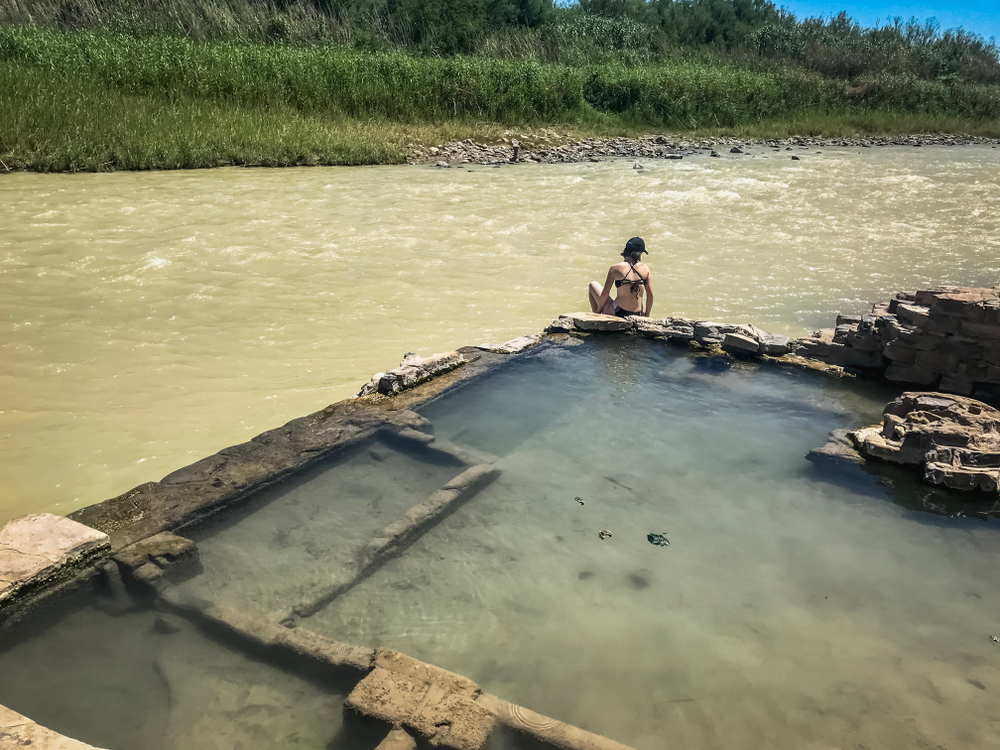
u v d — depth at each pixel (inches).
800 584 123.8
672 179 611.2
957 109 1188.5
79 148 526.3
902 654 108.3
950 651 109.2
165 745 91.6
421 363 197.6
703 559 129.8
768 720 96.0
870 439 164.7
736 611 116.9
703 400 195.2
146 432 185.9
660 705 98.0
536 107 878.4
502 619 114.0
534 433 174.7
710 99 984.3
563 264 355.3
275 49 815.1
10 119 533.0
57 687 100.3
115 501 134.9
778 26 1498.5
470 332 263.3
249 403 203.6
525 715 92.6
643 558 129.5
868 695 100.5
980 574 127.8
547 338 234.8
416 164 653.9
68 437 182.5
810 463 163.9
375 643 108.3
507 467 158.7
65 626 111.6
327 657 102.1
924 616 116.7
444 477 153.8
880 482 156.9
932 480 153.9
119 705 97.4
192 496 137.3
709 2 1644.9
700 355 225.9
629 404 191.8
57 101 570.6
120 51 686.5
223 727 94.5
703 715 96.6
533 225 431.5
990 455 153.3
